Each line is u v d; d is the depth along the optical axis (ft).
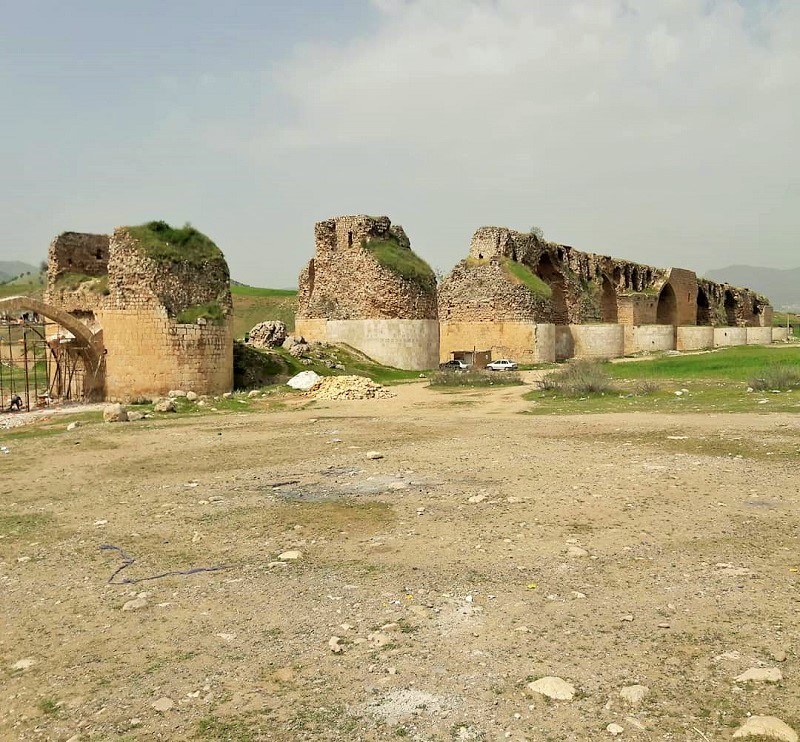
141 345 77.92
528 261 161.79
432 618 15.48
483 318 149.59
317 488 29.91
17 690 13.25
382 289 122.52
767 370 79.05
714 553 18.94
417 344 123.54
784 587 16.24
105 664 14.14
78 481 34.14
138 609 17.02
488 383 95.25
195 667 13.78
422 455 37.42
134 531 24.30
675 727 10.75
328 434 47.93
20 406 73.97
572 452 36.52
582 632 14.35
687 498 25.18
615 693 11.89
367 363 116.78
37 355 112.98
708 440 37.91
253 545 21.95
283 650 14.32
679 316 214.07
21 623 16.60
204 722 11.70
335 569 19.19
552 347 150.92
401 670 13.14
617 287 197.57
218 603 17.17
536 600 16.21
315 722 11.50
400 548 20.75
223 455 40.22
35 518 26.86
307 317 130.82
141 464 38.24
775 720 10.45
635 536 20.81
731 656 12.94
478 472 31.86
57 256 88.94
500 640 14.17
